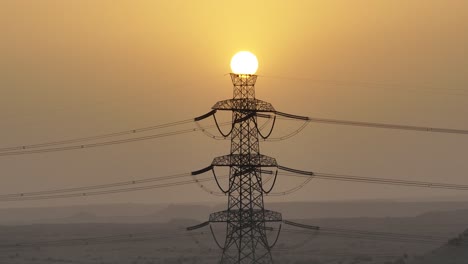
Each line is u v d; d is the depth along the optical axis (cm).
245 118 18775
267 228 18825
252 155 18600
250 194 18538
